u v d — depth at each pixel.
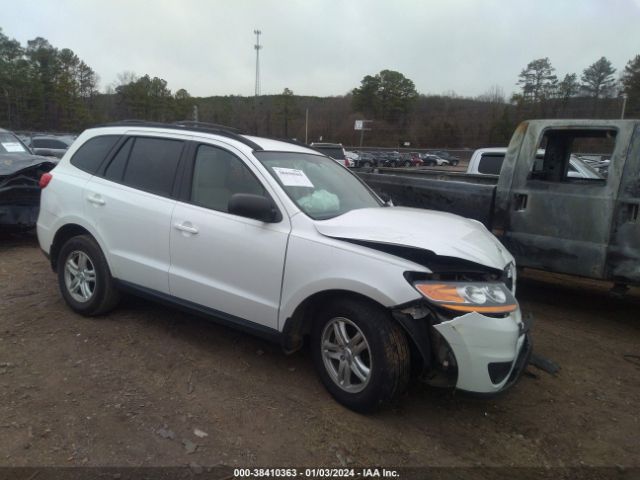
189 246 3.78
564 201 5.04
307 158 4.25
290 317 3.33
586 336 4.84
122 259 4.20
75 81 74.12
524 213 5.32
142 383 3.45
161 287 4.01
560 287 6.47
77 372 3.55
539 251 5.24
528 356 3.28
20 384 3.35
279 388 3.47
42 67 69.44
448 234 3.28
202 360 3.84
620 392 3.76
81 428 2.90
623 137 4.74
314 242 3.23
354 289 3.03
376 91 90.94
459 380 2.89
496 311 2.91
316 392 3.43
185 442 2.83
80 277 4.54
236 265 3.54
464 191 5.80
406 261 2.98
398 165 55.22
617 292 4.93
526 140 5.34
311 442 2.89
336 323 3.24
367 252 3.06
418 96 92.25
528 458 2.89
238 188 3.69
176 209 3.88
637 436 3.18
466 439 3.03
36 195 7.09
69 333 4.19
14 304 4.81
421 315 2.91
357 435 2.98
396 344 2.97
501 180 5.52
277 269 3.36
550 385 3.81
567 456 2.93
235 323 3.62
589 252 4.91
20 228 7.02
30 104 66.81
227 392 3.39
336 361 3.33
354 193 4.20
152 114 78.25
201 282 3.73
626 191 4.68
